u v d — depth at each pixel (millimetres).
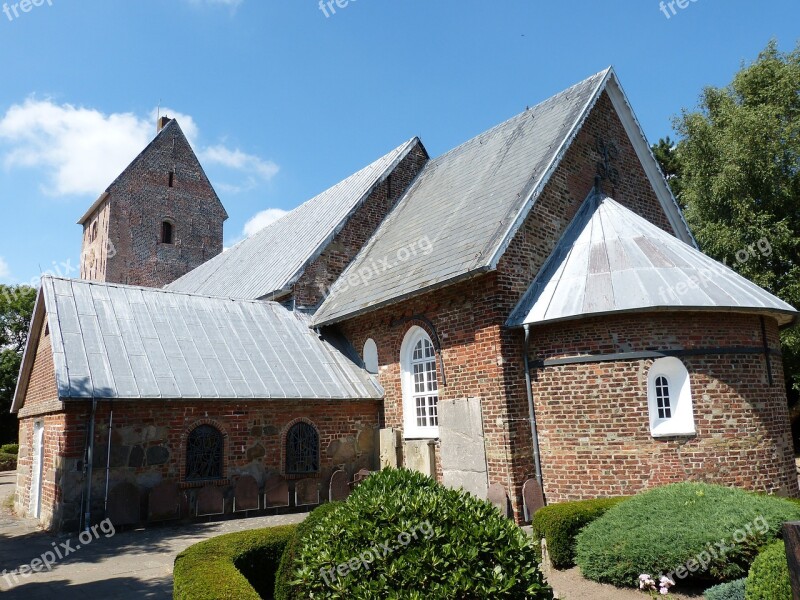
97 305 14500
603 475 11375
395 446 14703
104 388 12023
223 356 14648
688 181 27031
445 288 13734
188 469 12859
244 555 7129
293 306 17984
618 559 7625
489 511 5426
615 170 16641
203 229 39969
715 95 27250
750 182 24250
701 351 11477
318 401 14781
